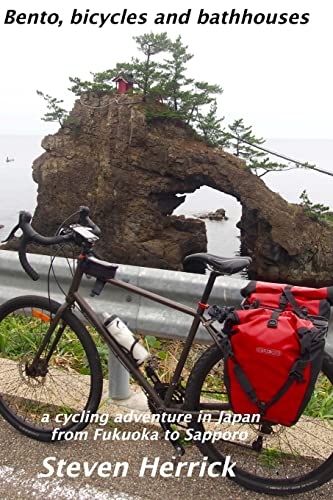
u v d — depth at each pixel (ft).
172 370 11.77
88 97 94.12
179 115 88.79
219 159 87.35
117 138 88.12
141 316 9.74
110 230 92.22
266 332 6.84
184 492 7.75
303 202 91.15
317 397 10.98
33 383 9.87
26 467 8.16
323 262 85.92
